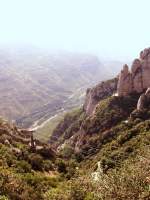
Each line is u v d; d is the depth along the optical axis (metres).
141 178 25.14
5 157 55.91
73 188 41.81
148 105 100.06
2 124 75.31
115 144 87.00
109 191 25.12
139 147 72.50
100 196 25.80
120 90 115.06
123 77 114.62
